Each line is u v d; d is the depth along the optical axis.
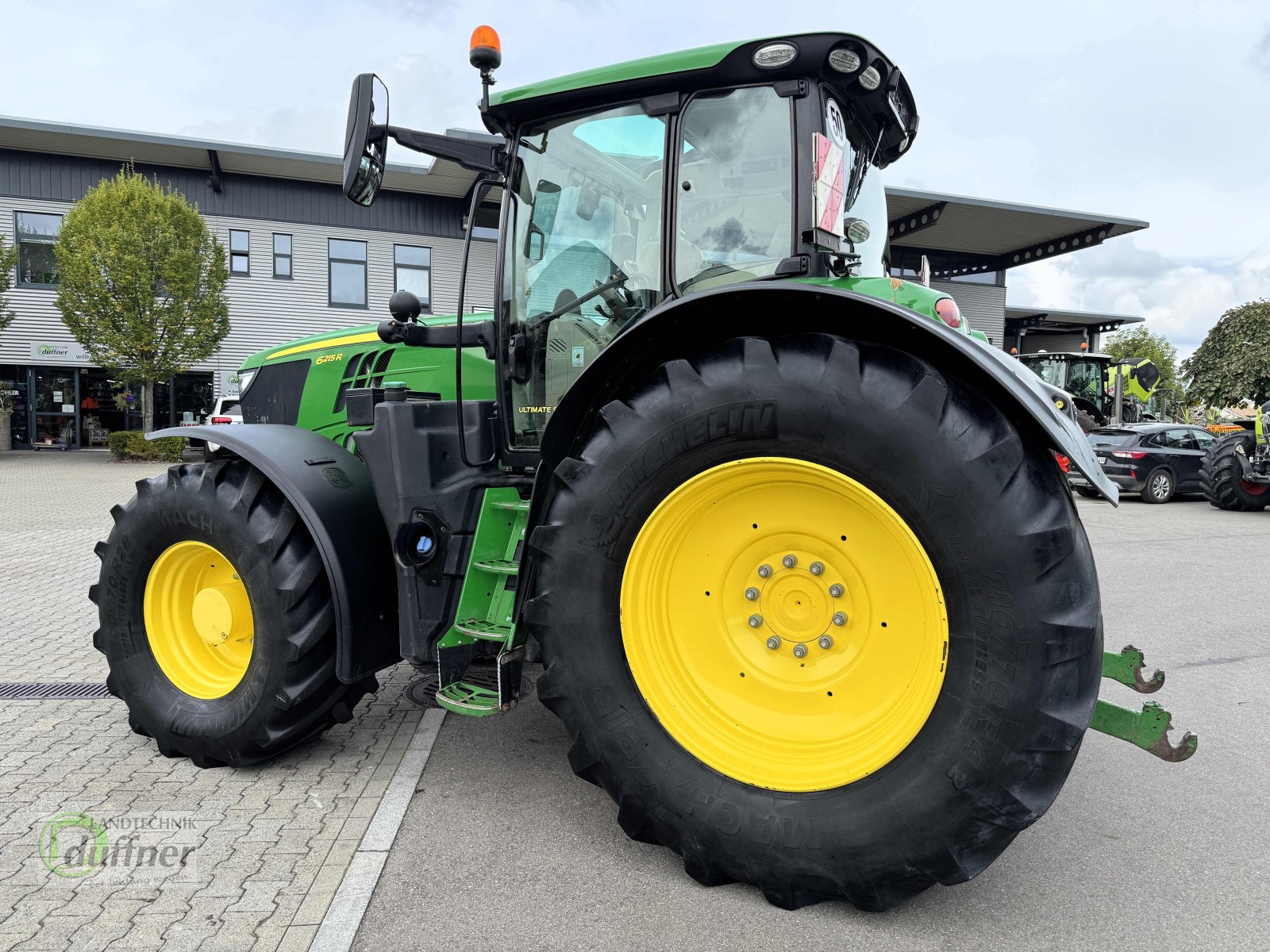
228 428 3.00
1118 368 14.97
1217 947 1.98
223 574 3.04
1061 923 2.07
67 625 5.02
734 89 2.57
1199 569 7.06
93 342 17.33
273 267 19.75
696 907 2.10
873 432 1.94
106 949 1.90
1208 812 2.71
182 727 2.88
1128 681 2.53
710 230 2.62
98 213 16.86
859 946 1.95
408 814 2.59
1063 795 2.84
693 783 2.12
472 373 3.36
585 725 2.23
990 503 1.84
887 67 2.65
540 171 2.84
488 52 2.58
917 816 1.90
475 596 2.71
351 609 2.71
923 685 1.98
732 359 2.11
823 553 2.17
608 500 2.20
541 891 2.16
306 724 2.83
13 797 2.69
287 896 2.12
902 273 22.56
